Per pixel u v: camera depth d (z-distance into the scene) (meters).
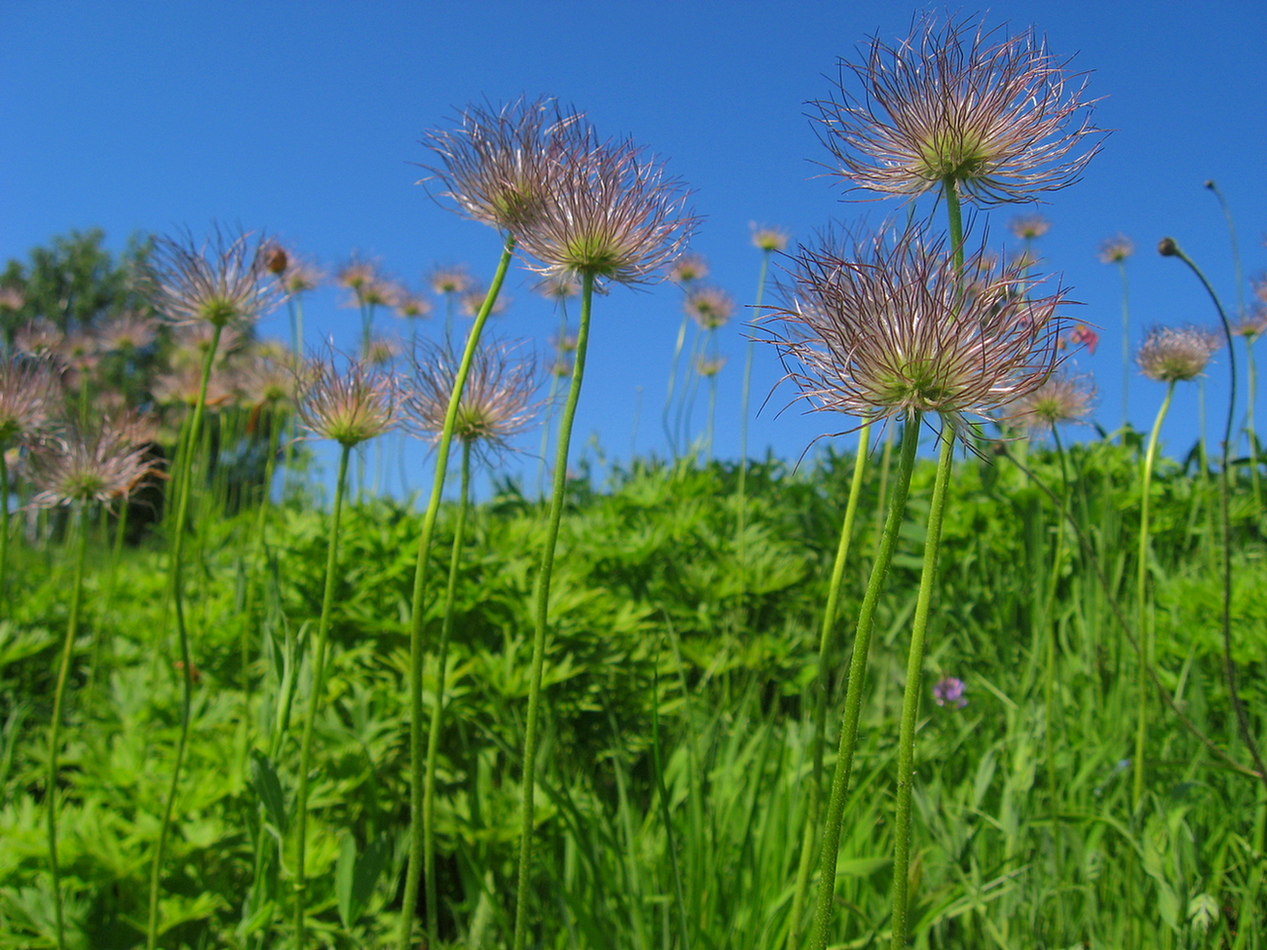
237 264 2.05
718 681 3.87
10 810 2.25
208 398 4.20
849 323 1.08
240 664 3.18
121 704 2.92
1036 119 1.32
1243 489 4.96
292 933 2.08
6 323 3.84
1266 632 2.89
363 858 1.75
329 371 1.83
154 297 2.07
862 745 2.88
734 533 4.94
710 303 5.84
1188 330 2.34
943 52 1.35
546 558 1.48
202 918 2.16
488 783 2.63
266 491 3.35
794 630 4.04
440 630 3.26
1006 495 3.92
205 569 3.62
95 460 1.98
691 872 2.12
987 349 1.03
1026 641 3.69
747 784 2.65
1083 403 2.39
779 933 1.98
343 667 3.04
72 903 2.14
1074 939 2.17
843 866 1.93
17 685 3.63
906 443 1.07
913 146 1.35
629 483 6.02
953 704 3.12
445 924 2.56
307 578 3.32
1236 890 2.23
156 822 2.22
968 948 2.20
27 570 4.92
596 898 2.07
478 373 1.91
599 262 1.56
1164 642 3.14
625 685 3.32
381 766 2.72
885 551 1.06
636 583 4.27
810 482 5.46
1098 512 3.48
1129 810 2.21
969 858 2.26
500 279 1.64
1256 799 2.52
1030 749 2.62
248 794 2.37
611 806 3.02
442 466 1.60
